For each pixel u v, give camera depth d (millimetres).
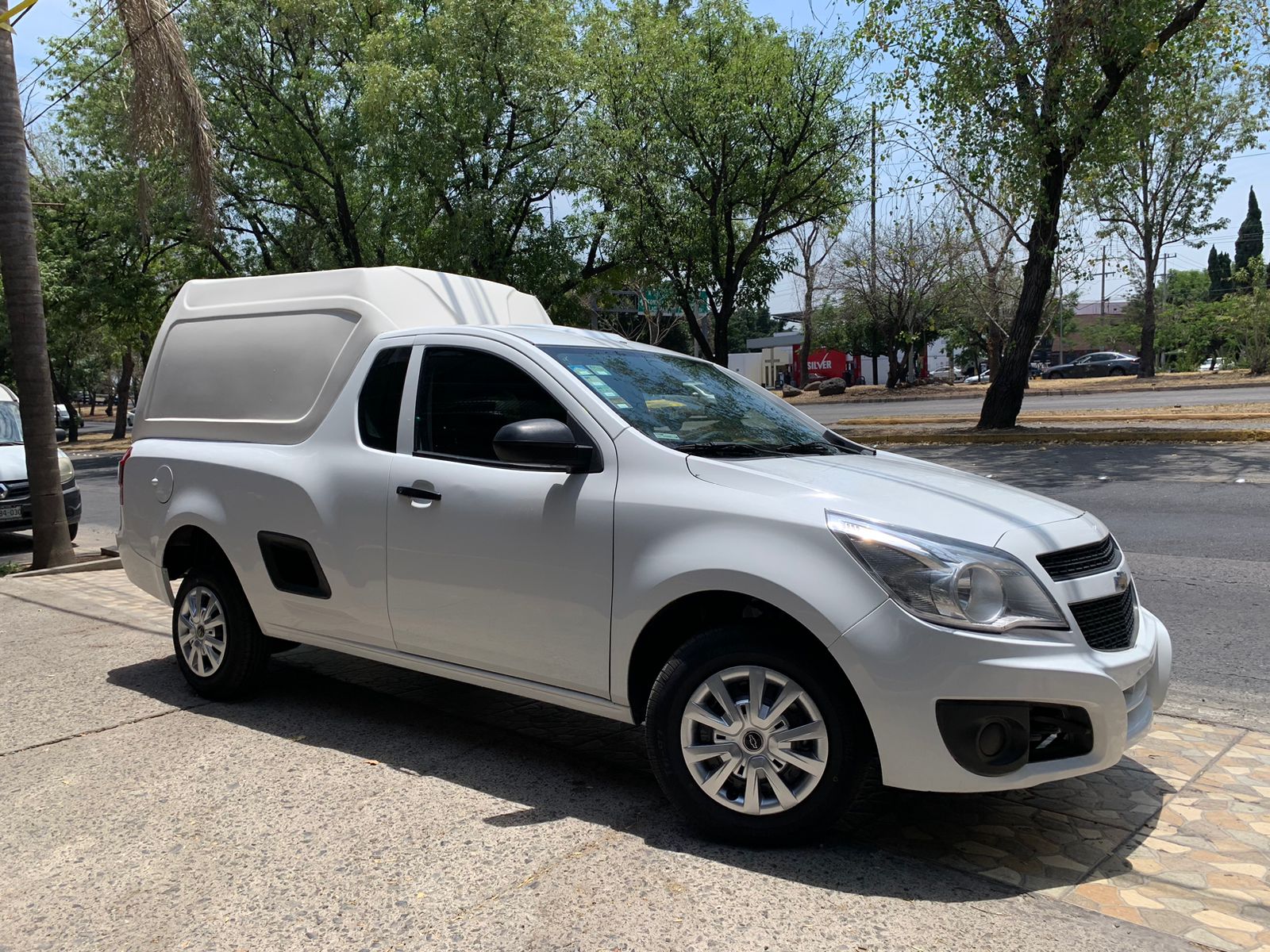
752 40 19641
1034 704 3020
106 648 6246
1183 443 14898
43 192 26547
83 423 70938
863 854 3281
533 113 21062
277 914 2953
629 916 2883
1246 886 3057
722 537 3338
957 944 2719
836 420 25562
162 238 24688
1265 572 7195
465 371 4238
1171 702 4801
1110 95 15758
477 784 3938
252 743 4457
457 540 4004
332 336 4793
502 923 2869
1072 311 51281
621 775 4035
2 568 9391
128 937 2861
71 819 3662
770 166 19891
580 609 3658
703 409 4188
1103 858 3256
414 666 4312
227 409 5148
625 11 20578
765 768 3252
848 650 3064
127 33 10008
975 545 3117
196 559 5348
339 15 22438
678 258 20984
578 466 3705
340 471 4480
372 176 22594
